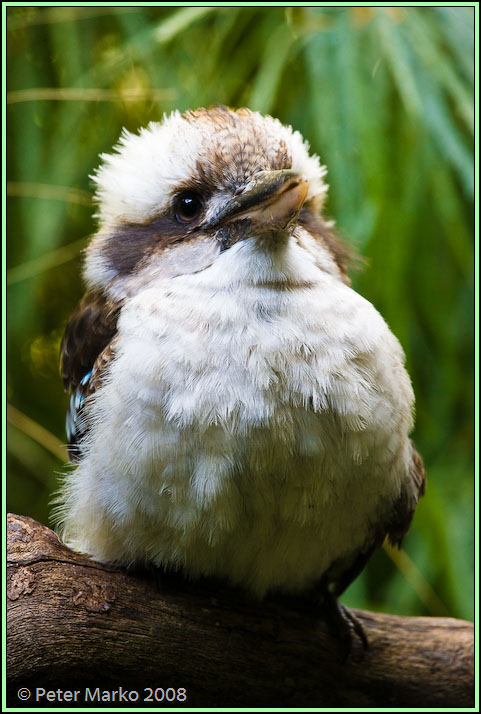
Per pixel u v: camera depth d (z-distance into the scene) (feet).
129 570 7.97
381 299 8.37
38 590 7.89
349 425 7.89
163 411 7.86
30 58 8.53
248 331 7.88
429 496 8.46
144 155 8.08
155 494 7.88
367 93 8.36
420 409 8.58
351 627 8.09
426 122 8.37
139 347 7.89
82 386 8.07
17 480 8.63
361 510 7.96
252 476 7.88
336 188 8.33
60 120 8.48
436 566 8.47
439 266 8.57
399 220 8.36
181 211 8.02
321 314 7.90
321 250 8.04
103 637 7.91
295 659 8.04
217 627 7.98
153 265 8.00
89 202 8.46
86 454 7.98
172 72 8.45
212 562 7.95
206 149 8.00
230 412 7.86
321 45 8.39
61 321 8.68
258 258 7.91
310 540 7.95
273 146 8.02
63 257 8.51
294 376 7.88
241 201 7.93
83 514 7.98
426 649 8.13
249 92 8.52
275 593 8.07
